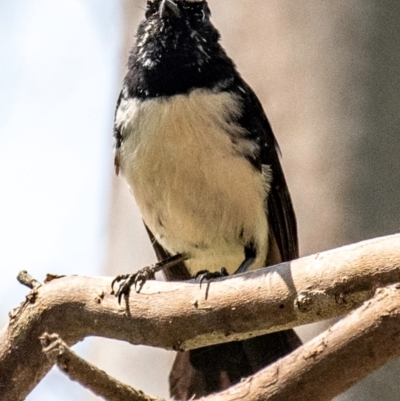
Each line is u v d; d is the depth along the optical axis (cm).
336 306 745
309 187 1114
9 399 866
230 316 789
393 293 645
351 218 1095
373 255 727
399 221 1092
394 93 1130
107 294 847
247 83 1144
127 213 1184
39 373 868
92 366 658
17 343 860
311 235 1103
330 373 654
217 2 1212
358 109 1124
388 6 1154
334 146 1118
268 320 777
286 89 1152
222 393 673
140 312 827
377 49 1142
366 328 644
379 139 1114
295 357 662
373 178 1105
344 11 1154
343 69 1138
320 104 1134
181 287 818
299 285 754
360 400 1020
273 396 661
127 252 1166
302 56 1152
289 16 1168
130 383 1069
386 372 1026
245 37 1185
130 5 1323
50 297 860
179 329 813
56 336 654
